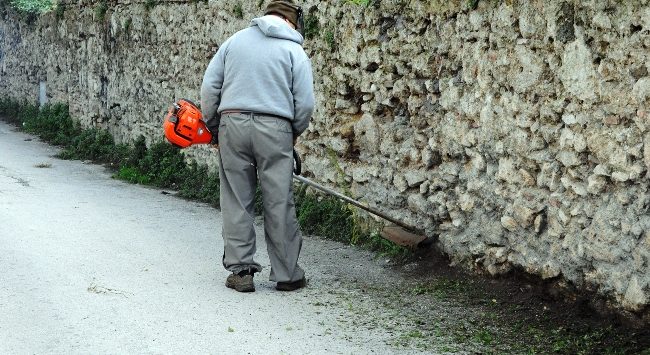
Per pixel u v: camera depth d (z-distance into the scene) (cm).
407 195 648
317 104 768
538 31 501
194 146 1059
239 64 535
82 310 493
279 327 472
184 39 1093
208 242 698
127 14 1302
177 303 513
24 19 1995
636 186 436
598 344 439
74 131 1582
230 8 949
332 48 741
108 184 1076
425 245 623
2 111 2127
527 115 514
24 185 1021
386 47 665
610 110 449
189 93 1084
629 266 443
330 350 436
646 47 425
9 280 552
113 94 1385
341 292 547
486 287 549
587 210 470
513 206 532
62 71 1706
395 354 430
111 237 704
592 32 459
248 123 530
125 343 439
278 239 542
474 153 571
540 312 495
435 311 505
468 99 575
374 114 688
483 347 441
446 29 596
